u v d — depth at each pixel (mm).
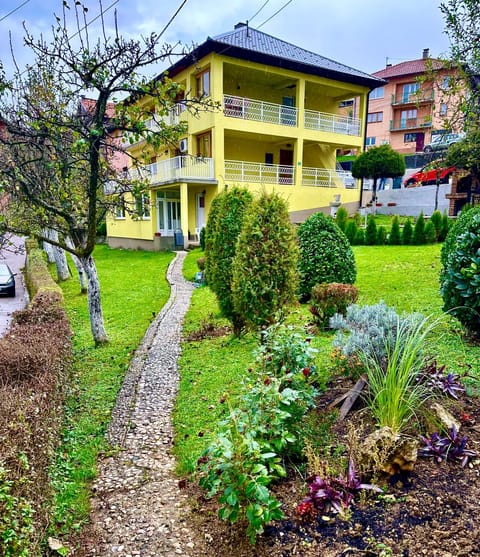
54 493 2689
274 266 4852
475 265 4250
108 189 8031
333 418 3025
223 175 17062
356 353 3432
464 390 3160
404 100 35844
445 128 5648
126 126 5133
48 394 3164
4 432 2307
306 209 19281
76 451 3398
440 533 1954
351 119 20719
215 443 2256
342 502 2170
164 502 2678
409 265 9969
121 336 7191
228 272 6113
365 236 14125
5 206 6730
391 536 1978
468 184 15914
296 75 17828
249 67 16609
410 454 2328
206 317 7910
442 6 5398
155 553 2219
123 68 4859
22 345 4109
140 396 4512
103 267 15828
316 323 6059
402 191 21547
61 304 6805
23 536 1886
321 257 7516
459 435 2547
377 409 2936
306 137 18734
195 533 2340
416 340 3230
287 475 2570
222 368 5074
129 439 3592
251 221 4996
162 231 19672
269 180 18438
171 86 5070
